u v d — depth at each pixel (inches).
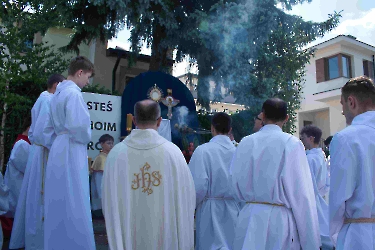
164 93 327.6
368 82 92.6
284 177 103.9
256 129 162.6
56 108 142.8
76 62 151.3
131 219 102.9
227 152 153.9
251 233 105.3
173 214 105.3
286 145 107.3
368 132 87.3
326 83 722.2
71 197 132.0
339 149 87.7
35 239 156.2
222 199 152.5
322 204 189.0
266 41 387.2
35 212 158.7
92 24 378.3
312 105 751.7
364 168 84.6
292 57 418.9
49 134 148.3
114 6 319.6
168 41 389.7
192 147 306.8
